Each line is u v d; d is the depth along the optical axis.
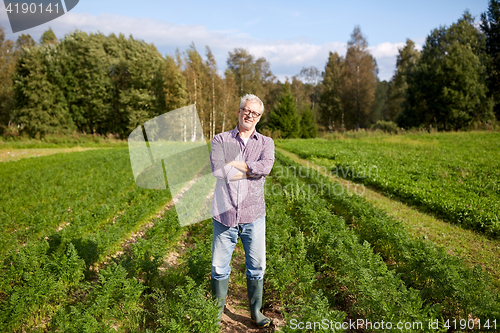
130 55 42.00
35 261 4.66
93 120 40.69
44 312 3.76
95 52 39.31
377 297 3.30
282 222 6.16
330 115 54.84
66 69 38.12
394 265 5.11
